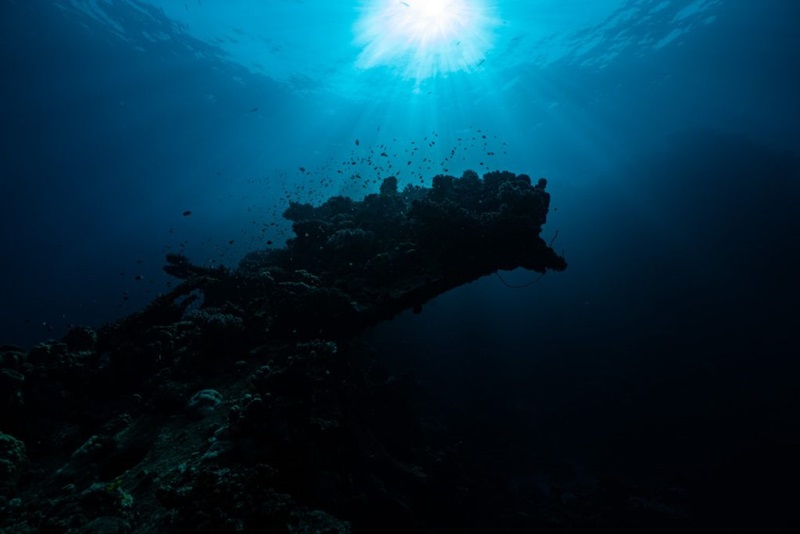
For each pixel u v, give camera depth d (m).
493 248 8.20
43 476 4.77
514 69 32.03
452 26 29.69
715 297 24.59
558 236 32.12
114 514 3.28
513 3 27.66
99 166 35.97
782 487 14.20
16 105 28.20
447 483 8.41
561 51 30.78
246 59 31.27
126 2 25.08
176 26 27.48
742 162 28.23
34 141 31.36
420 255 8.19
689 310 24.61
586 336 25.09
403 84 33.88
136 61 28.33
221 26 28.44
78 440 5.62
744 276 24.64
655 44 30.98
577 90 33.88
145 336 7.69
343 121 36.94
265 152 39.34
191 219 44.88
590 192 33.50
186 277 10.02
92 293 41.56
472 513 10.02
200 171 40.12
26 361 6.38
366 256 8.68
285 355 6.25
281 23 29.16
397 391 9.55
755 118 38.81
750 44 31.03
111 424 5.52
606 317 26.09
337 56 31.98
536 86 33.44
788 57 32.09
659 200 30.14
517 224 8.00
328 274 8.66
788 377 19.22
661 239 28.64
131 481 3.99
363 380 8.80
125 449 4.85
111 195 39.31
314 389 5.34
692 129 31.47
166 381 6.05
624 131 38.59
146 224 43.78
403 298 7.47
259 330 7.42
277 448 4.20
